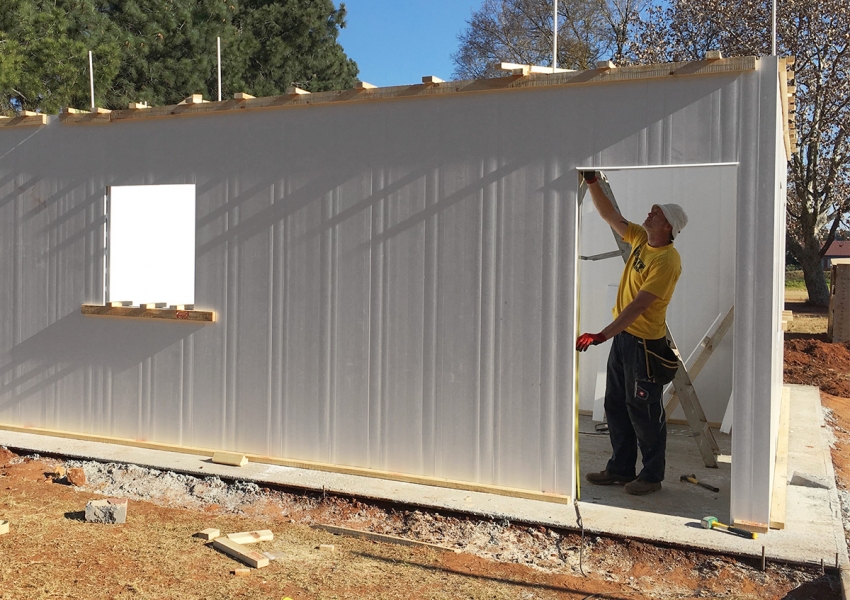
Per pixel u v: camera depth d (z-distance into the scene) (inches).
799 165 775.7
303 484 199.8
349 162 210.5
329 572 158.9
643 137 178.2
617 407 204.7
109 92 628.7
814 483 216.7
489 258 194.7
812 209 820.0
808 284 864.9
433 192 200.5
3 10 516.7
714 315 294.0
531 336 190.5
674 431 284.8
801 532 168.9
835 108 743.1
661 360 192.4
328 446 214.4
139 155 239.9
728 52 756.6
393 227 205.5
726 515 181.6
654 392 192.1
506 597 148.5
